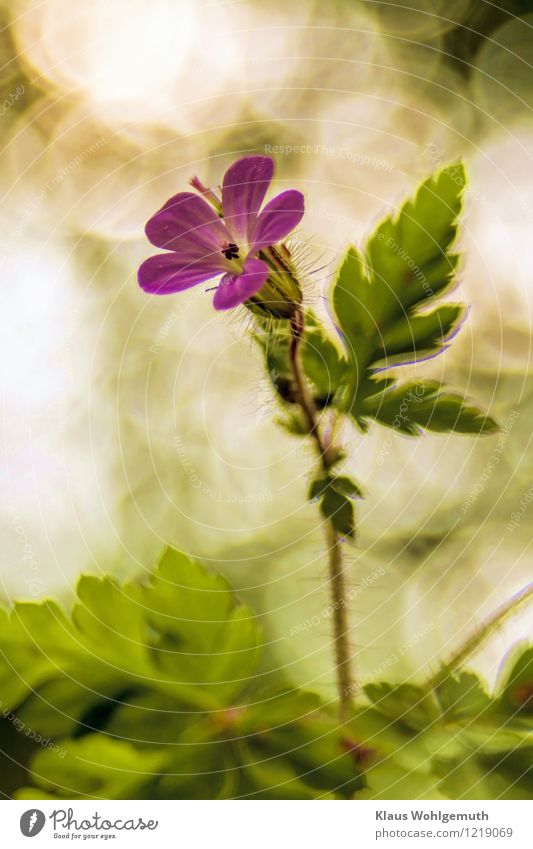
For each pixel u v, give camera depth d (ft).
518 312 1.01
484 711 0.67
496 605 0.81
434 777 0.66
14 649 0.67
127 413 0.93
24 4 1.21
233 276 0.68
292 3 1.26
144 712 0.67
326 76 1.23
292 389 0.69
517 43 1.24
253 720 0.67
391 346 0.69
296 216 0.68
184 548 0.86
